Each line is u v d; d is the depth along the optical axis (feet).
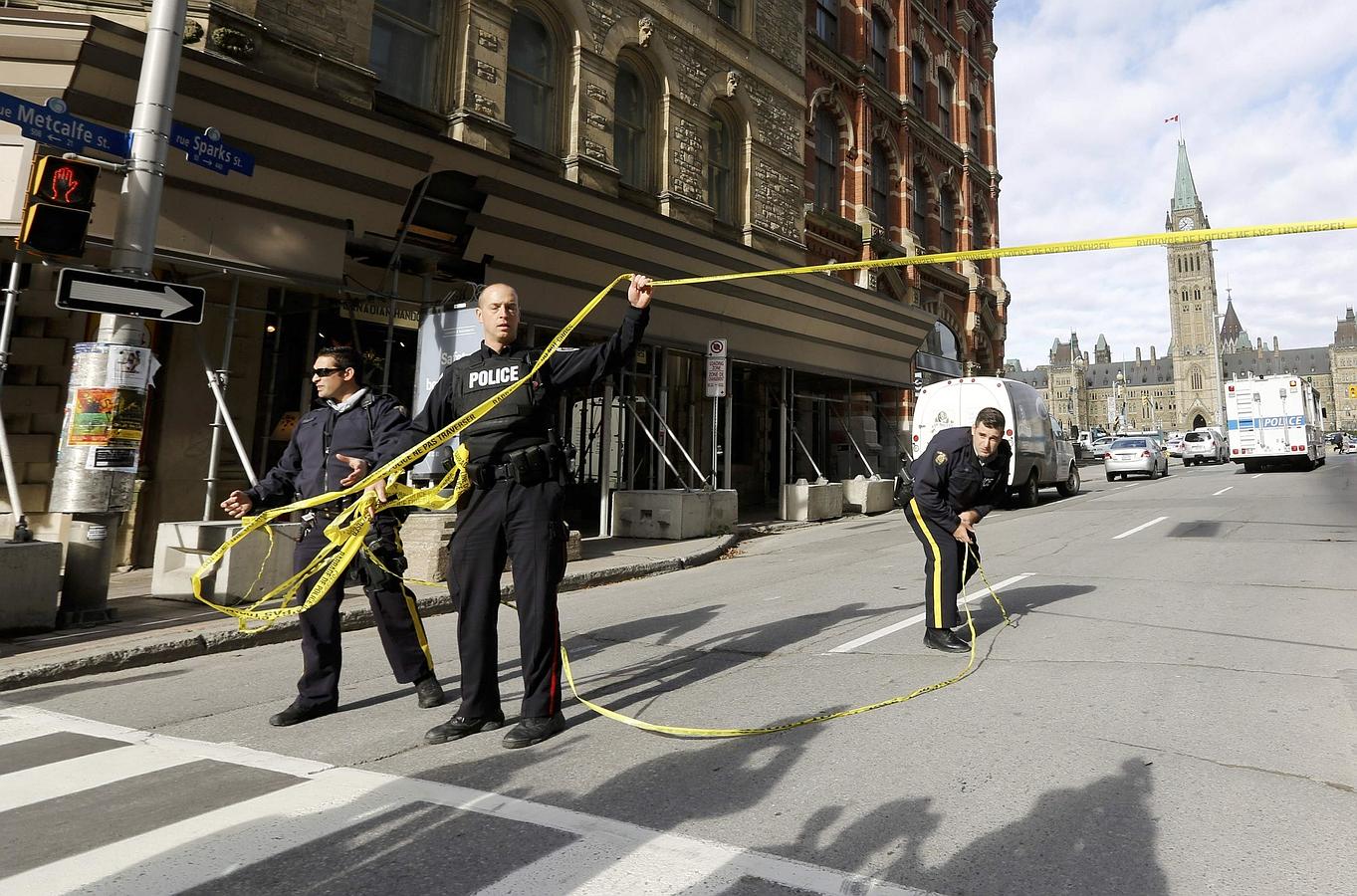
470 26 34.37
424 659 13.83
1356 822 8.55
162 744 11.80
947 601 16.28
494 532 11.92
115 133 19.02
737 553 36.63
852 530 44.78
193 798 9.63
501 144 35.06
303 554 13.21
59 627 18.63
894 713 12.46
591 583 27.94
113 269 19.17
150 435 28.22
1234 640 16.35
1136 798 9.21
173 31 19.81
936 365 75.10
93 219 23.13
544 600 11.83
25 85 22.53
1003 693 13.35
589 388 45.83
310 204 27.40
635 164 44.80
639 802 9.36
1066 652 15.88
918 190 77.46
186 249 24.59
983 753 10.68
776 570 29.84
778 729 11.82
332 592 13.20
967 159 83.92
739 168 51.47
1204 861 7.79
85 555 19.15
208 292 29.30
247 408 29.89
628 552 33.83
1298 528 35.35
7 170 22.21
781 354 49.42
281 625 19.75
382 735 12.18
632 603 23.91
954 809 8.99
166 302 19.38
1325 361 507.71
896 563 29.68
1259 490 59.21
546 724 11.76
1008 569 26.61
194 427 28.68
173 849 8.25
